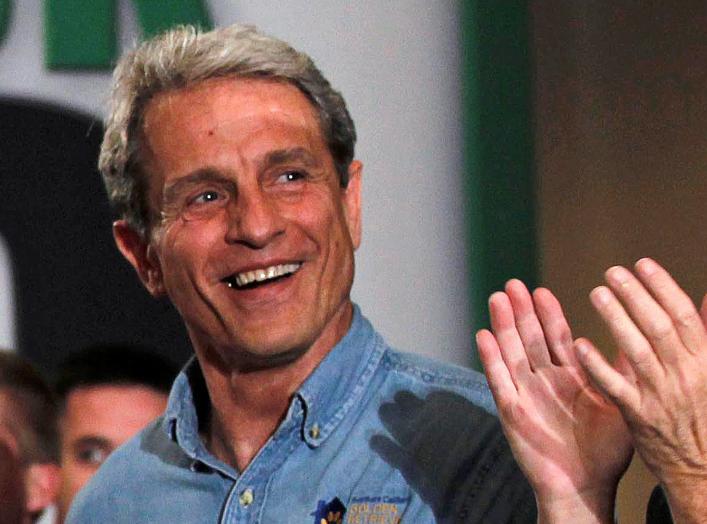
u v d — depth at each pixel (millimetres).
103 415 9094
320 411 4973
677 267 10461
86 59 10070
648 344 3986
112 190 5348
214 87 4930
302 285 4879
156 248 5137
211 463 5141
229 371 5082
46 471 8977
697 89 10414
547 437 4305
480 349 4398
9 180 10164
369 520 4789
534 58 10383
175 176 4938
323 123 5047
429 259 10195
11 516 8789
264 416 5070
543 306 4359
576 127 10477
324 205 4941
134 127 5105
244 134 4852
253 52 4945
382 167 10188
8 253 10156
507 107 10312
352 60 10211
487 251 10227
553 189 10359
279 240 4816
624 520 10477
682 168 10445
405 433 4941
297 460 4969
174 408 5262
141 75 5070
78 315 10227
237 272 4844
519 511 4691
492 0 10328
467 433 4887
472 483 4773
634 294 3992
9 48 10094
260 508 4930
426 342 10164
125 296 10273
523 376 4355
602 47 10531
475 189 10227
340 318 5113
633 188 10523
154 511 5270
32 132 10156
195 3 10031
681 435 3986
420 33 10273
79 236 10242
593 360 4031
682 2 10484
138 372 9258
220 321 4930
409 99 10227
